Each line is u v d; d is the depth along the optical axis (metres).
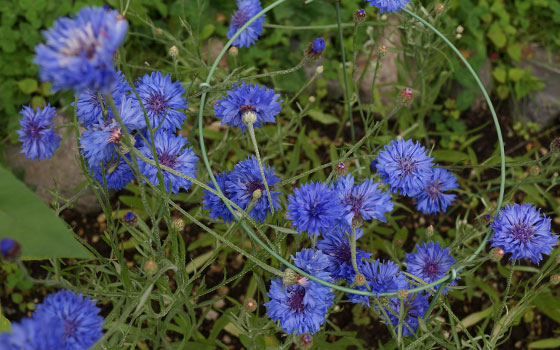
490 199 0.79
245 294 0.71
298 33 0.83
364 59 0.83
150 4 0.80
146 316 0.47
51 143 0.51
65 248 0.37
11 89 0.77
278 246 0.49
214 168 0.68
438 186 0.58
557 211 0.73
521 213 0.50
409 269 0.54
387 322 0.49
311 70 0.82
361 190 0.47
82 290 0.46
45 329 0.37
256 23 0.62
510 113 0.86
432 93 0.78
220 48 0.83
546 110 0.84
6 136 0.77
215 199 0.51
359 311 0.71
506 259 0.75
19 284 0.70
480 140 0.84
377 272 0.49
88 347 0.40
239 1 0.62
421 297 0.52
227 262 0.73
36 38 0.77
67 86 0.33
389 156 0.50
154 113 0.49
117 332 0.46
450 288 0.50
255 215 0.50
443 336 0.55
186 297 0.49
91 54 0.33
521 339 0.71
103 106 0.47
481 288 0.70
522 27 0.88
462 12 0.85
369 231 0.68
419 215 0.78
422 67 0.70
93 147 0.45
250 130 0.46
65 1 0.78
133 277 0.48
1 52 0.77
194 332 0.62
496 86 0.87
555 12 0.87
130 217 0.46
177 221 0.45
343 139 0.83
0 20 0.78
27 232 0.37
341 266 0.49
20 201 0.37
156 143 0.49
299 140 0.68
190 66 0.73
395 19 0.84
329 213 0.44
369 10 0.83
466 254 0.68
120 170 0.51
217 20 0.84
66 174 0.73
